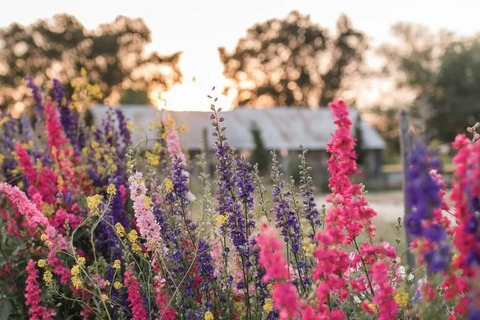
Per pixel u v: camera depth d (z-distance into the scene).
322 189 29.27
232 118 52.25
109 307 5.24
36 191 6.45
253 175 5.00
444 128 58.75
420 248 2.93
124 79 64.19
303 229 4.82
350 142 3.54
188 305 4.87
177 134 6.62
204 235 5.24
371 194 34.16
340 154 3.55
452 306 3.85
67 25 63.03
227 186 4.77
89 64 63.56
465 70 58.03
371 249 3.68
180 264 4.86
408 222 2.72
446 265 2.72
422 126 3.43
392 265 4.23
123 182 6.54
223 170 4.78
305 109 55.09
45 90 8.12
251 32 74.88
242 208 4.82
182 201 4.98
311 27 74.94
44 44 62.25
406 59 61.12
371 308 3.47
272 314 4.50
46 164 7.34
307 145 50.84
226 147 4.80
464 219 2.96
